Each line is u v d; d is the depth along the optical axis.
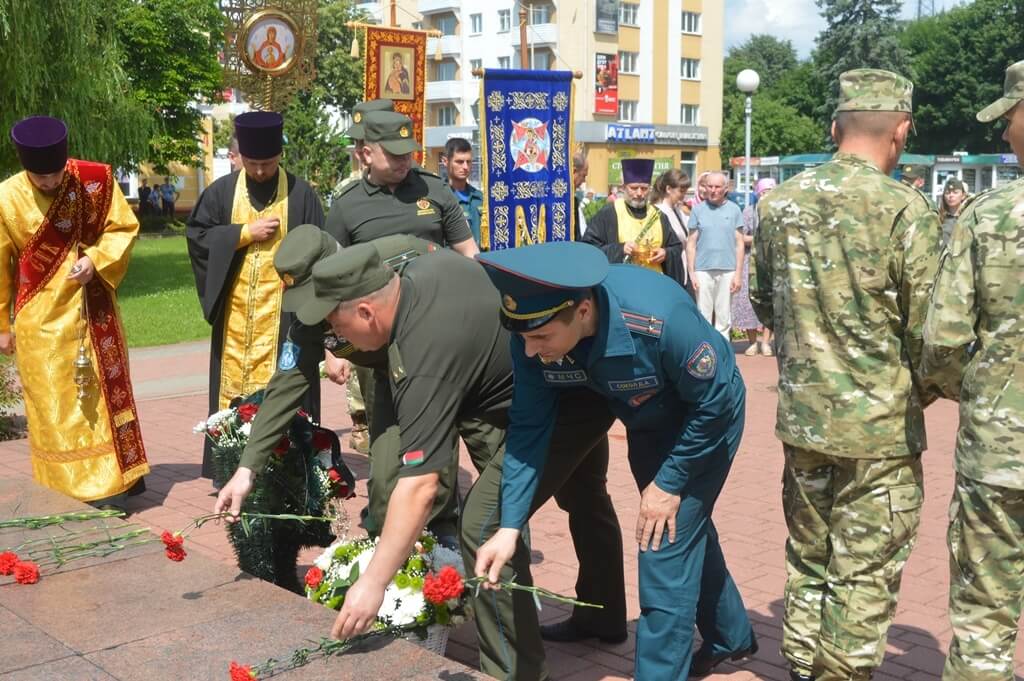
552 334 2.99
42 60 16.28
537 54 53.34
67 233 5.91
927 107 61.44
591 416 3.60
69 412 5.98
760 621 4.44
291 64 7.90
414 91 9.42
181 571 3.85
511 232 8.92
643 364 3.15
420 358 3.20
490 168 8.73
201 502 6.39
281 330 6.66
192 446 7.94
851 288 3.24
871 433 3.24
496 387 3.62
